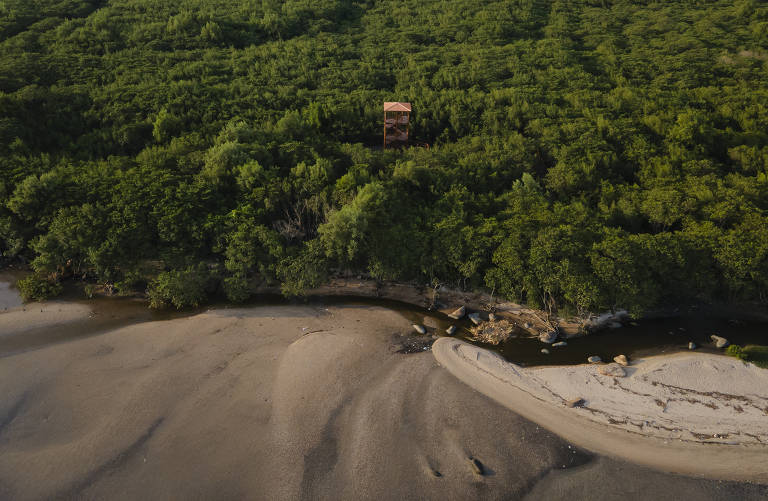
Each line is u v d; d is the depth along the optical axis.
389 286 55.78
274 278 53.03
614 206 55.25
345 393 38.97
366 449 33.88
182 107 71.06
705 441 35.28
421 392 39.41
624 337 47.81
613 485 31.94
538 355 45.34
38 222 52.69
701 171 60.12
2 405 36.50
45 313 48.59
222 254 52.81
